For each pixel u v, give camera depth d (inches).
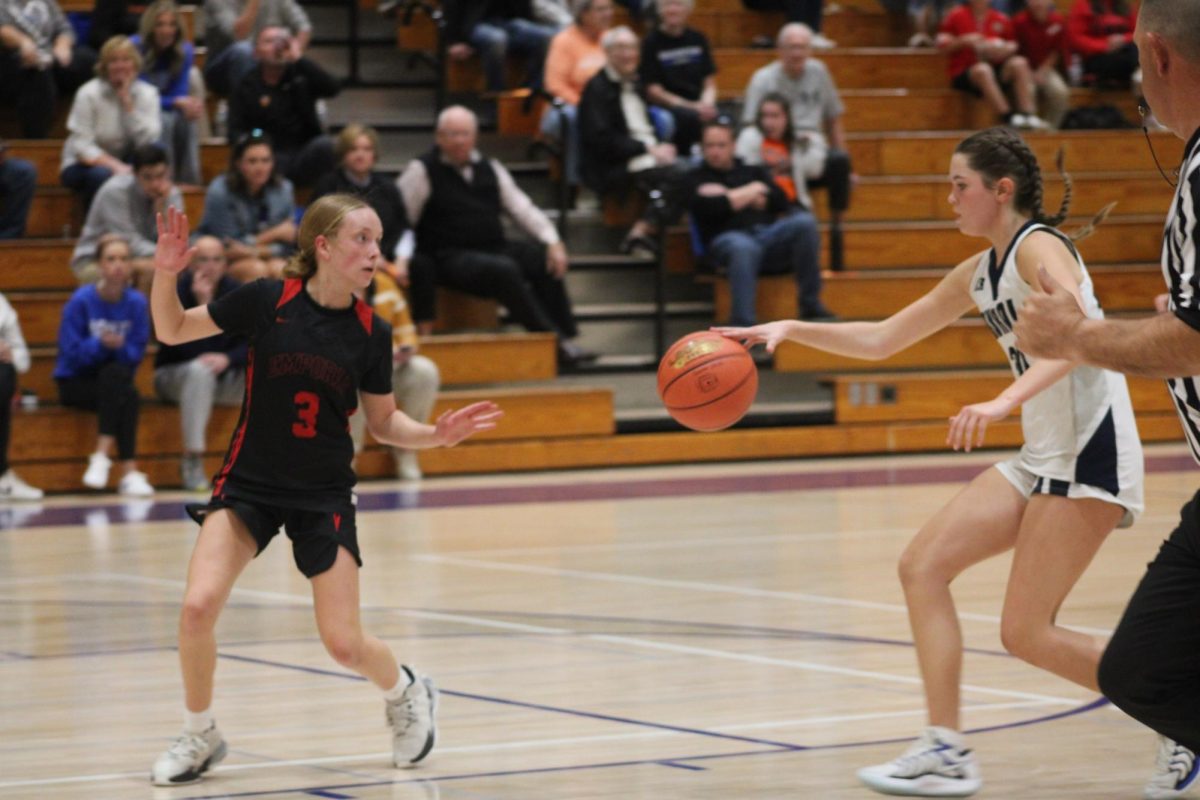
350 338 303.1
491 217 855.7
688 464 876.6
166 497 763.4
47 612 487.8
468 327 891.4
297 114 882.8
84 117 837.8
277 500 300.8
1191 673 240.4
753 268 877.2
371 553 597.9
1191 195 213.6
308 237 301.1
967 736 330.3
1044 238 282.8
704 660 411.5
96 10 933.2
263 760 314.5
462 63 1032.2
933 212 1016.2
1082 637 282.5
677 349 315.6
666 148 922.7
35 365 805.9
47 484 777.6
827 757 311.9
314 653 427.2
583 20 967.6
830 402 922.1
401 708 306.7
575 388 870.4
